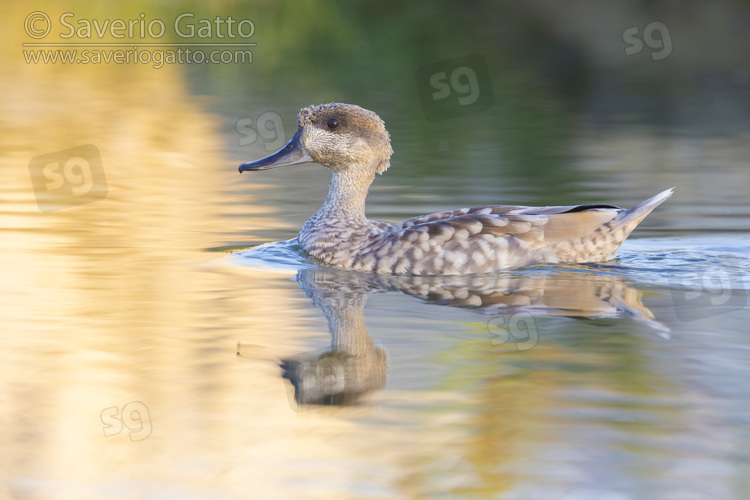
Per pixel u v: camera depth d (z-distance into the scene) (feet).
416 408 35.45
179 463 31.32
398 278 53.36
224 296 49.42
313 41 166.81
